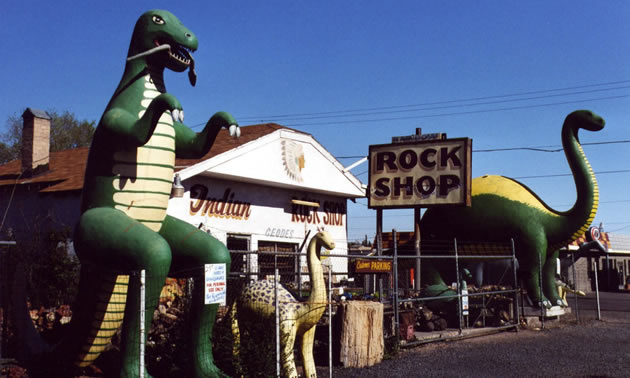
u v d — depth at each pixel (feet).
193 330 21.99
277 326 23.89
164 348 24.31
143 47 22.34
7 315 24.98
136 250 19.72
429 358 33.55
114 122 20.58
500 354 35.35
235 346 24.34
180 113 19.17
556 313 52.90
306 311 25.27
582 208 50.96
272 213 65.36
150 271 19.77
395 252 36.32
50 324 29.84
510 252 52.90
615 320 55.36
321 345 32.40
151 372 23.75
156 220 22.06
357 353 31.09
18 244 38.45
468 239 54.54
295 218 68.49
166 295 33.14
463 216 54.54
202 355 21.94
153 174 21.70
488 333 43.91
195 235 22.53
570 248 111.75
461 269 55.36
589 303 81.76
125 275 21.81
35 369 23.62
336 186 71.77
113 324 22.24
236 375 23.43
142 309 19.21
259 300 25.25
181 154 23.30
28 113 56.34
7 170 61.21
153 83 22.44
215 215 58.39
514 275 46.98
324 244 25.53
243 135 63.00
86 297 22.02
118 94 22.13
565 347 38.40
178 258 22.68
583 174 51.21
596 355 35.63
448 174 51.44
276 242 65.67
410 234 68.08
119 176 21.20
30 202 52.60
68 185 50.26
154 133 21.75
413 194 52.42
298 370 28.48
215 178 58.70
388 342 35.06
